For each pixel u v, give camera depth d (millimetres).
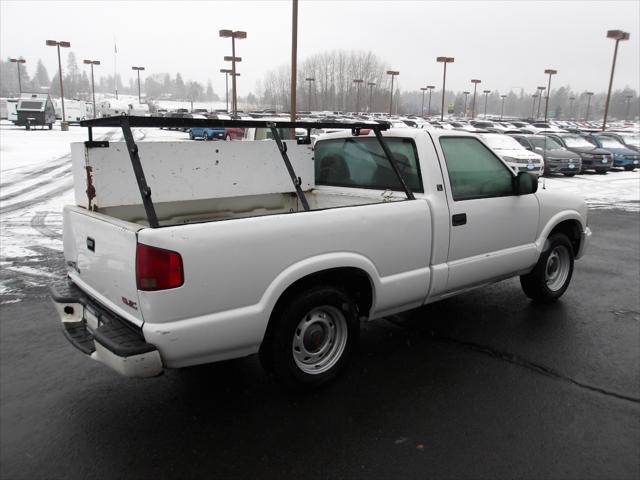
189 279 2965
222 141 4621
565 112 155000
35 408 3559
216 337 3107
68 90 159750
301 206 5270
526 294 5730
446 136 4457
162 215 4398
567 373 4066
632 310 5543
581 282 6625
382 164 4617
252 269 3205
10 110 49906
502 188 4852
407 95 160375
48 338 4730
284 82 88812
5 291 6000
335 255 3580
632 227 10859
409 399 3662
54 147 29125
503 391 3777
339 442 3156
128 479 2828
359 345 4613
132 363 2891
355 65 84750
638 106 140250
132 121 3104
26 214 10938
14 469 2906
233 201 4832
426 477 2844
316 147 5312
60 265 7074
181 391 3797
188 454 3045
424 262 4207
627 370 4125
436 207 4207
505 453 3051
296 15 15922
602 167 21672
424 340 4719
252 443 3150
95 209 3930
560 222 5590
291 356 3562
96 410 3537
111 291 3285
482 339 4734
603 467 2930
